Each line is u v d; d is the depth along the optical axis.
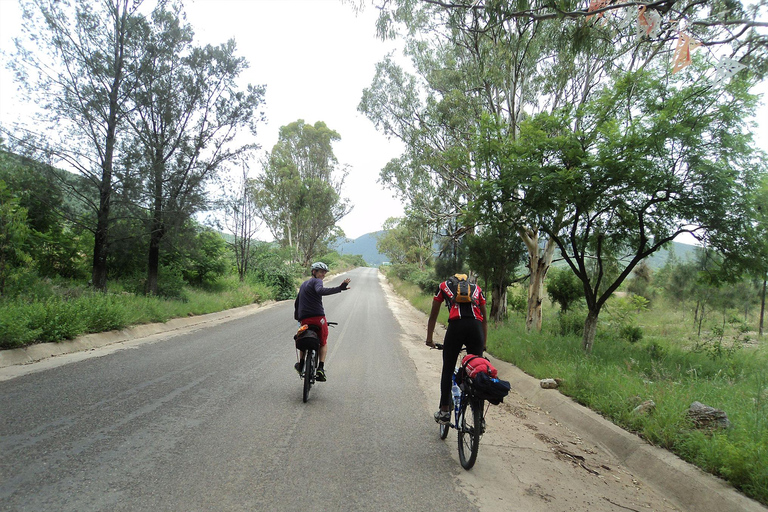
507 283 17.16
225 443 4.24
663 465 4.36
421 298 28.53
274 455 4.05
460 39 14.80
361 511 3.18
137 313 11.05
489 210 10.73
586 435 5.64
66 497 3.03
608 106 9.14
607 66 12.73
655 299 27.52
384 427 5.16
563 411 6.45
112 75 12.58
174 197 14.39
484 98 16.95
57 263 14.30
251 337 11.38
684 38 5.11
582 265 10.55
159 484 3.32
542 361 9.08
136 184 13.04
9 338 6.91
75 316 8.58
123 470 3.51
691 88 8.40
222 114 14.99
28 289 9.49
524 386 8.05
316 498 3.31
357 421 5.28
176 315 13.51
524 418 6.30
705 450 4.23
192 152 14.64
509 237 14.93
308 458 4.05
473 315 4.59
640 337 15.90
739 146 8.40
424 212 22.09
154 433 4.34
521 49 12.85
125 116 13.29
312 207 39.62
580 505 3.65
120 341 9.49
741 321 21.69
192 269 20.16
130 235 13.55
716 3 6.03
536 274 15.02
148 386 6.04
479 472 4.12
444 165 18.00
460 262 22.11
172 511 2.96
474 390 3.87
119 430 4.35
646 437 5.00
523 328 15.00
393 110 20.39
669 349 12.56
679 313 27.11
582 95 13.95
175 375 6.78
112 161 12.91
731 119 8.34
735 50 5.79
